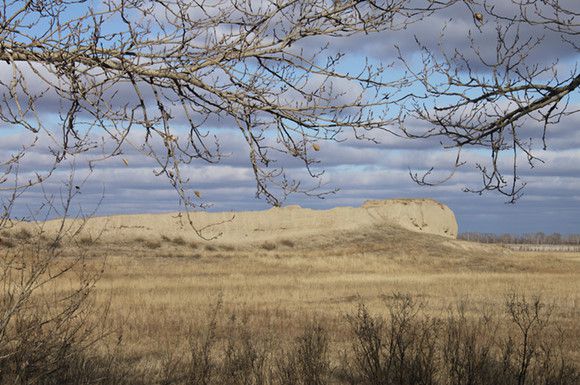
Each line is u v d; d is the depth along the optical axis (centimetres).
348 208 8088
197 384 1066
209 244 6103
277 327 1802
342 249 6756
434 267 5475
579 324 1898
